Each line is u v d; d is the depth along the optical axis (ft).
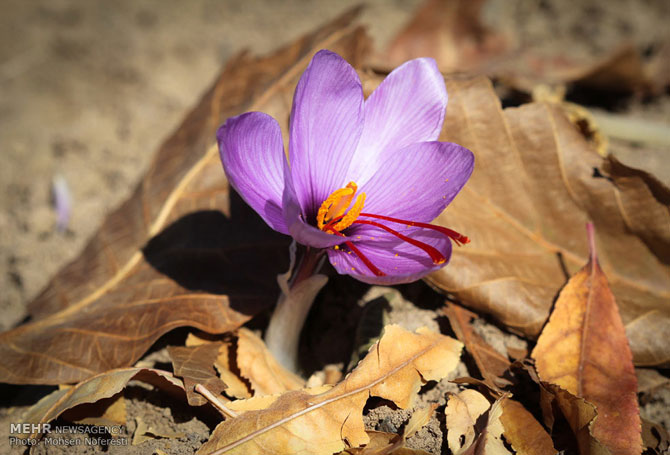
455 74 1.04
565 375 0.92
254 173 0.87
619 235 1.01
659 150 1.24
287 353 0.95
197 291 0.98
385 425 0.91
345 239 0.85
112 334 0.96
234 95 1.09
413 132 0.91
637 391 0.92
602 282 0.95
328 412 0.88
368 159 0.91
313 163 0.90
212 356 0.94
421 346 0.92
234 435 0.87
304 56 1.07
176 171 1.07
